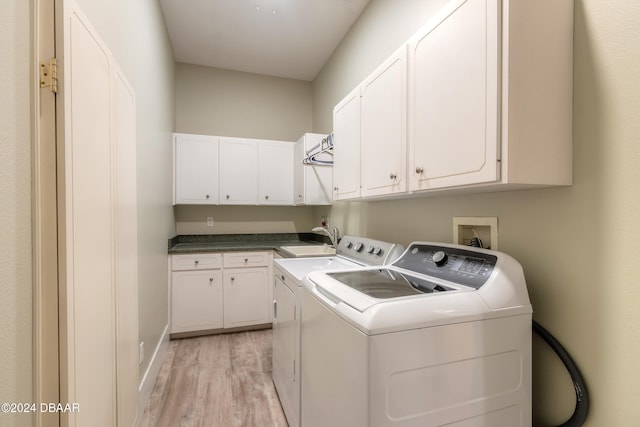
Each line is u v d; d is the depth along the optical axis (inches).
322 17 105.9
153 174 87.1
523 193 46.4
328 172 127.2
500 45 36.1
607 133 36.1
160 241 97.4
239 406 72.3
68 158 31.8
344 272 56.8
